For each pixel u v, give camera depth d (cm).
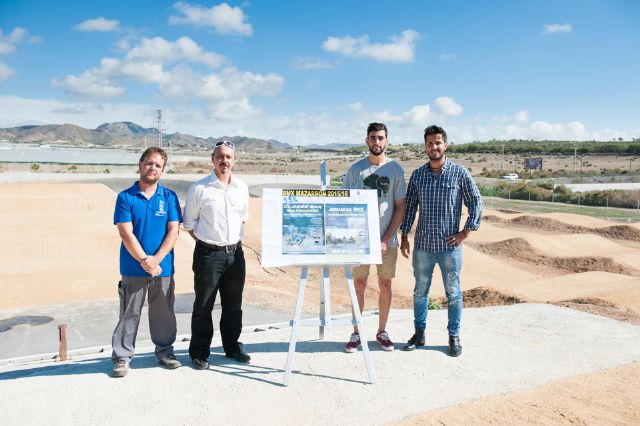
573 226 3500
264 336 622
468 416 411
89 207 3056
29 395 435
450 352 546
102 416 398
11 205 2923
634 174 8769
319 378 480
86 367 509
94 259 2084
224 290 516
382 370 502
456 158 15112
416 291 571
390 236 546
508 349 572
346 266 497
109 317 1206
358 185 554
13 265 1941
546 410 427
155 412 406
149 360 528
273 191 499
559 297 1397
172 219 491
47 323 1159
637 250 2731
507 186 6353
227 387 456
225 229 492
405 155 14125
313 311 1300
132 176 5775
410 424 395
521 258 2555
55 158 11338
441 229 543
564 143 17138
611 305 962
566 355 556
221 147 485
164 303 493
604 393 463
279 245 486
